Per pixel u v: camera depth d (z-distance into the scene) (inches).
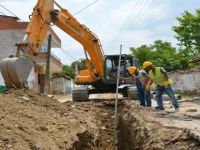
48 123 407.2
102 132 558.6
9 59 502.3
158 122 414.3
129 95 788.0
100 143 514.0
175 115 479.5
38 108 465.7
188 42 1472.7
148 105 601.0
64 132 396.5
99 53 807.1
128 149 492.4
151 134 380.5
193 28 1456.7
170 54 2064.5
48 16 605.9
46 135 355.6
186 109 583.8
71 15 711.7
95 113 648.4
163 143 335.0
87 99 836.6
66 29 708.0
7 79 509.0
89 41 776.9
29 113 416.2
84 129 450.6
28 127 355.6
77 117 506.3
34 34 564.1
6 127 328.5
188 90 1295.5
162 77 546.3
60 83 2073.1
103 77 828.0
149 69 553.0
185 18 1467.8
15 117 379.9
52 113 471.2
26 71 516.4
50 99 553.0
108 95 1064.2
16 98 474.9
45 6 596.4
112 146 518.3
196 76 1228.5
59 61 1951.3
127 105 642.8
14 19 1290.6
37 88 1472.7
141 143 400.8
